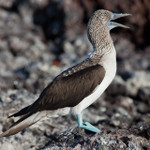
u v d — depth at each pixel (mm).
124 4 23016
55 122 12312
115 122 12422
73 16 24000
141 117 13242
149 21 23281
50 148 9406
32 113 9773
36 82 16672
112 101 16281
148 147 9453
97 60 10148
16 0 25875
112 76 10070
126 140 9391
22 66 19703
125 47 22469
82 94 9953
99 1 23734
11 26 24078
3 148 10078
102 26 10430
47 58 21203
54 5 24812
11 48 21922
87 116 13383
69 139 9914
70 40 23016
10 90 14883
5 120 11711
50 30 24328
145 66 20516
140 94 16703
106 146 9188
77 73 10117
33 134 11273
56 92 10008
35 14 25375
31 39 22812
